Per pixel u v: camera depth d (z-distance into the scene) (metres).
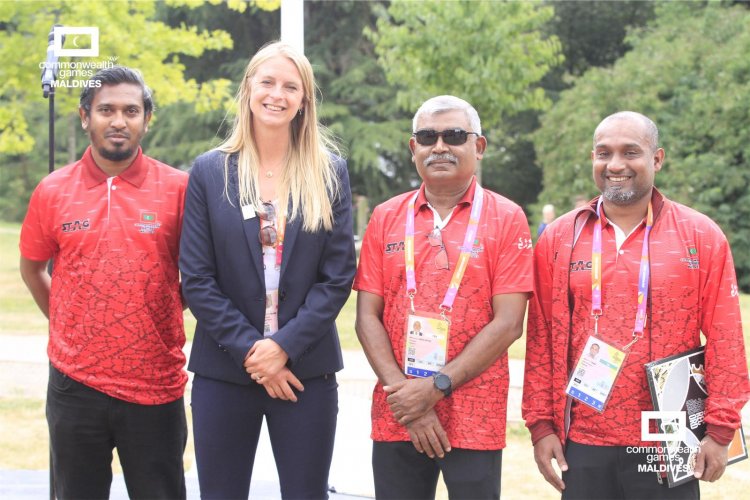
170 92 11.47
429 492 3.20
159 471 3.30
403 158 24.42
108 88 3.17
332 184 3.17
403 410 2.98
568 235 3.16
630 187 3.02
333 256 3.12
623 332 3.00
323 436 3.13
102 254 3.14
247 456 3.12
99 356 3.14
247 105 3.15
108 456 3.31
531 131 23.48
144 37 10.87
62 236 3.17
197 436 3.10
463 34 13.55
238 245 3.04
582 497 3.05
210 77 24.19
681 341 2.99
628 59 19.30
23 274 3.44
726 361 2.96
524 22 13.69
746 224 16.73
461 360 2.99
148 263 3.18
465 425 3.05
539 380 3.20
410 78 14.43
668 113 17.97
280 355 2.95
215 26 23.30
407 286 3.09
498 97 13.80
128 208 3.19
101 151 3.17
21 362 8.02
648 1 22.92
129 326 3.14
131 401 3.19
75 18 10.04
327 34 24.12
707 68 17.64
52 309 3.23
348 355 8.48
